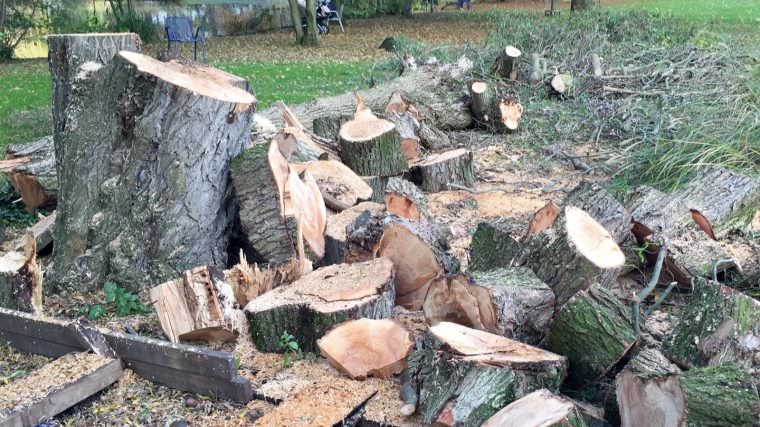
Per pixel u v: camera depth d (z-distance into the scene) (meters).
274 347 3.73
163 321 3.83
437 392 2.89
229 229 4.78
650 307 4.09
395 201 4.85
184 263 4.46
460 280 3.51
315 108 9.04
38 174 6.04
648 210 4.68
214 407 3.28
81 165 4.47
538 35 12.91
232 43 21.89
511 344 3.05
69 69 4.54
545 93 10.77
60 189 4.61
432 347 3.05
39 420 3.12
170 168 4.34
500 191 6.79
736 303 3.10
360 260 4.32
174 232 4.41
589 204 4.67
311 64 16.62
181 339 3.81
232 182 4.65
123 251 4.41
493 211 6.21
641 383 2.68
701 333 3.13
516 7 32.16
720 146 5.86
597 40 12.51
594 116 9.09
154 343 3.46
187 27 16.73
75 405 3.31
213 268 3.85
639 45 12.18
